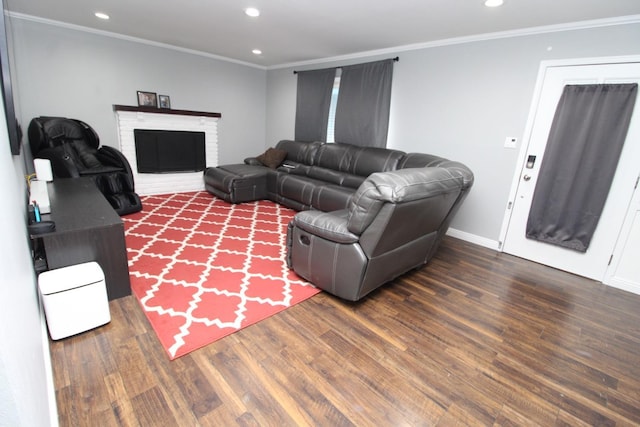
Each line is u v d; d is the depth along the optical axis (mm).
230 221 3760
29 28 3684
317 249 2180
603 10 2432
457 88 3531
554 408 1458
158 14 3346
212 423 1264
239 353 1647
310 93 5145
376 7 2723
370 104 4270
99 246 1908
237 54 5133
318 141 5094
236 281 2373
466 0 2451
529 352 1827
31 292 1421
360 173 4180
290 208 4434
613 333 2064
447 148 3713
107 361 1531
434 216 2307
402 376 1579
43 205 2033
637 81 2520
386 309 2158
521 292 2541
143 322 1832
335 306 2146
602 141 2691
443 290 2484
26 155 3883
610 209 2734
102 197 2447
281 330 1857
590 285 2764
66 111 4137
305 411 1348
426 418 1359
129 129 4500
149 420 1256
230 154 5949
